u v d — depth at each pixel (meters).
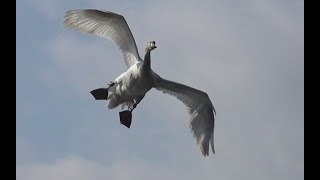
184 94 16.30
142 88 15.30
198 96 16.31
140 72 14.88
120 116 15.84
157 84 15.64
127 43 15.95
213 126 16.84
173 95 16.27
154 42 14.63
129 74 15.10
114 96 15.58
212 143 16.92
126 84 15.16
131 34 15.80
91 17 15.90
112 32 16.06
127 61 15.99
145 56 14.66
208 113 16.69
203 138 17.00
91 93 15.38
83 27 16.20
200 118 16.78
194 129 16.91
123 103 16.06
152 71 15.35
